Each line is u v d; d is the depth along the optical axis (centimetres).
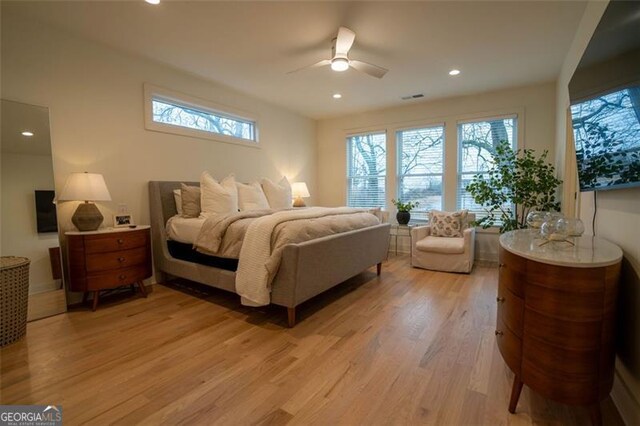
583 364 118
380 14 244
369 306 274
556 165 386
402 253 502
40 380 166
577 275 116
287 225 238
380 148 550
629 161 131
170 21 256
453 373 172
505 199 390
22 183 251
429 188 504
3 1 227
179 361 185
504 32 273
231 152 434
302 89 425
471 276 368
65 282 273
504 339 150
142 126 330
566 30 269
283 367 179
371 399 151
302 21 255
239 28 266
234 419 138
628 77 127
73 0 227
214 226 271
